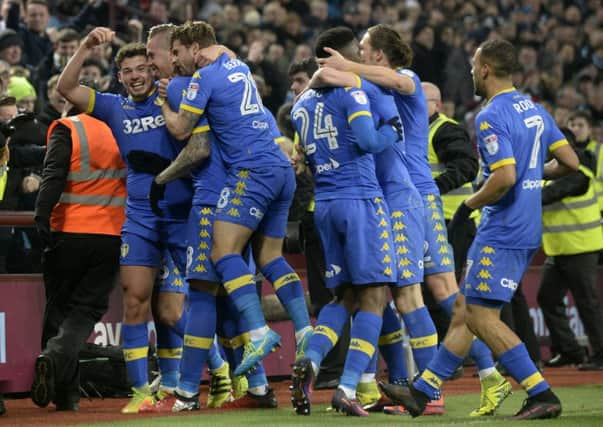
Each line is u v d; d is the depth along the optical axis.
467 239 30.61
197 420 21.05
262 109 22.72
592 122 49.81
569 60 64.06
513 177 20.17
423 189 22.97
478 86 21.17
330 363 29.22
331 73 21.14
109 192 24.19
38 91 38.81
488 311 20.59
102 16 46.03
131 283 23.12
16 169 27.94
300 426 19.69
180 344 23.92
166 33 22.92
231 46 50.16
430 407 22.02
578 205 35.38
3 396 26.98
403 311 22.14
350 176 21.33
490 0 66.62
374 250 21.19
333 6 59.47
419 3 63.03
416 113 22.73
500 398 21.94
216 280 22.38
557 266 35.81
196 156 22.08
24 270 26.78
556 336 36.31
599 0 69.81
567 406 23.59
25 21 42.53
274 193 22.42
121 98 23.39
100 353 26.77
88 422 21.39
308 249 29.30
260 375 23.69
